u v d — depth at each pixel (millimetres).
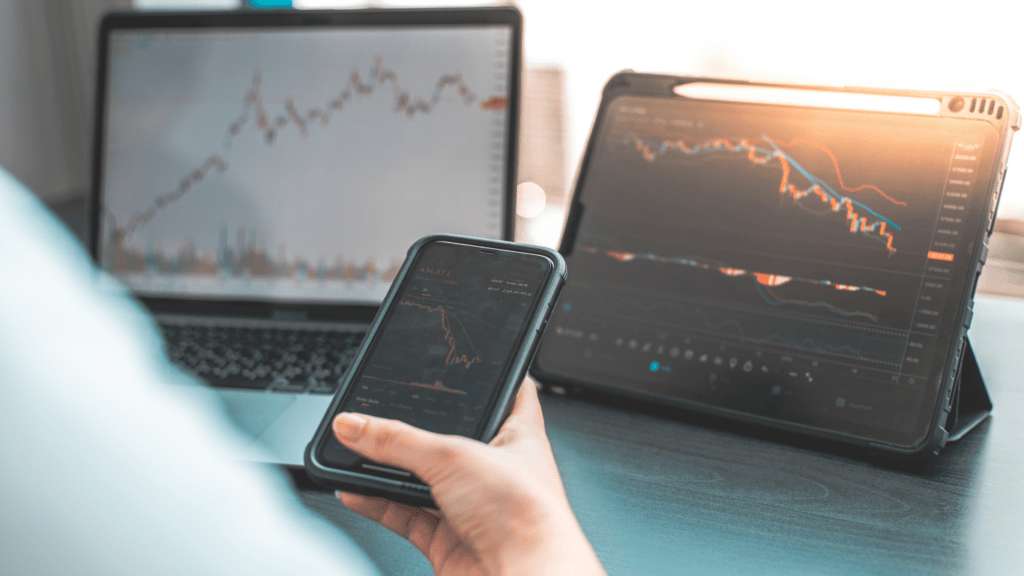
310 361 653
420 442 346
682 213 607
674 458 509
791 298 552
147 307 807
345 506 433
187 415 280
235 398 572
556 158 1838
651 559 398
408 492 370
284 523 304
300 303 785
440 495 346
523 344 422
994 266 997
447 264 478
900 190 533
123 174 815
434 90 769
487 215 762
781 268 561
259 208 792
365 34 780
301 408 553
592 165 651
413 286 470
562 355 614
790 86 586
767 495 463
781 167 579
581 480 479
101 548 227
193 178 804
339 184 782
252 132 797
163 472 251
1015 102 508
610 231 628
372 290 776
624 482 477
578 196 649
